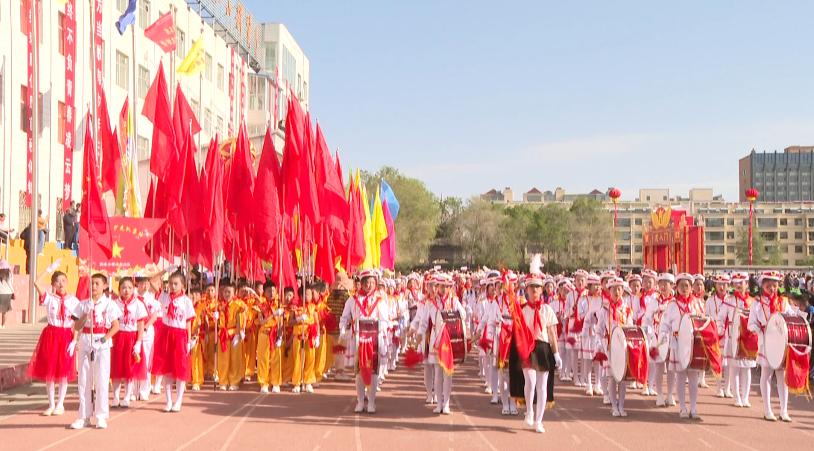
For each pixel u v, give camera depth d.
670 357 13.52
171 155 16.09
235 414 13.13
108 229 13.74
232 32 53.16
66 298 12.73
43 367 12.50
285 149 17.41
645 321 14.60
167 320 13.55
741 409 14.55
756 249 149.38
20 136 29.42
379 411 13.79
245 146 17.72
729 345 16.17
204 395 15.39
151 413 13.09
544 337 12.16
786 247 160.88
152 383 15.71
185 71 25.17
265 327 15.99
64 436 10.96
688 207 167.12
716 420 13.24
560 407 14.67
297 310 16.20
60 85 32.16
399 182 84.31
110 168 16.00
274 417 12.91
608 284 15.07
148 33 24.39
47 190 31.20
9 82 28.69
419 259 84.75
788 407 14.87
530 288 12.27
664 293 14.78
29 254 25.14
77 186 33.47
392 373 20.28
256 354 16.41
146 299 13.48
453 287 14.13
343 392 16.22
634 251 159.75
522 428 12.24
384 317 13.84
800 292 20.12
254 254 19.48
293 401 14.80
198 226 16.17
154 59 40.81
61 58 32.31
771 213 161.88
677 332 13.44
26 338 19.80
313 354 16.19
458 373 20.56
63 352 12.58
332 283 19.27
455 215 106.50
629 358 13.16
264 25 63.84
